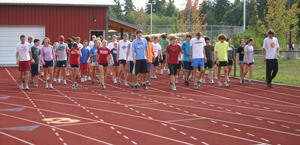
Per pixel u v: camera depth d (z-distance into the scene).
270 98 15.66
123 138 9.42
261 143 8.98
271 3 44.41
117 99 15.23
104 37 32.84
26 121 11.32
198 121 11.30
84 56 20.62
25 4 31.33
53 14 32.00
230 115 12.19
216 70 21.86
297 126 10.73
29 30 31.77
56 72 21.11
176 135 9.70
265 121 11.34
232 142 9.06
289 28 45.94
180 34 42.06
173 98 15.48
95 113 12.45
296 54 38.41
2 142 9.10
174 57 17.81
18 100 15.09
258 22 45.84
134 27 33.19
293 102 14.76
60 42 19.66
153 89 18.12
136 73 17.64
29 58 18.06
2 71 27.45
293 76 23.66
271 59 18.48
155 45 22.69
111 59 18.73
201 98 15.52
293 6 45.00
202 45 18.08
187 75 19.36
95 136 9.61
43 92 17.25
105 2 32.78
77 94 16.62
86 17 32.47
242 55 20.06
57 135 9.72
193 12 52.00
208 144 8.89
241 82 20.25
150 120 11.41
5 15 31.23
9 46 31.48
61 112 12.64
